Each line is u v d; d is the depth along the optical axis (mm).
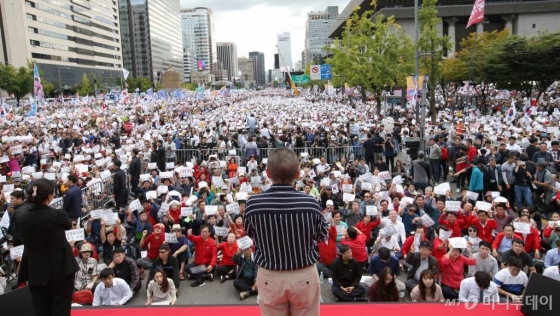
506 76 38688
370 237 10820
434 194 12023
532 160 14695
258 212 2902
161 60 195750
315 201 2992
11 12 99875
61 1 119188
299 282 2941
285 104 59031
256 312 4227
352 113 38281
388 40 37500
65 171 16359
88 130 29344
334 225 10031
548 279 4008
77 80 126188
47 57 112562
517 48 38406
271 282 2963
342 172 16578
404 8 71500
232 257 9648
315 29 174750
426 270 7562
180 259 10039
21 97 77000
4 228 10523
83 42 131625
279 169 2963
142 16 177875
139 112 45031
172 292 8602
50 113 50156
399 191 12500
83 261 8852
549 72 37906
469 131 23031
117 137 24766
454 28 75750
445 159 17609
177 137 23203
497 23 80312
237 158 19172
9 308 4023
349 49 38969
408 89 26859
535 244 9422
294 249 2898
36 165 19641
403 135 23547
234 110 49000
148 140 22312
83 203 13641
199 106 56906
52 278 3848
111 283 8141
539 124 23516
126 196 13906
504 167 13477
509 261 7664
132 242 10727
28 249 3836
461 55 47656
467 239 9445
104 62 146625
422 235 9055
